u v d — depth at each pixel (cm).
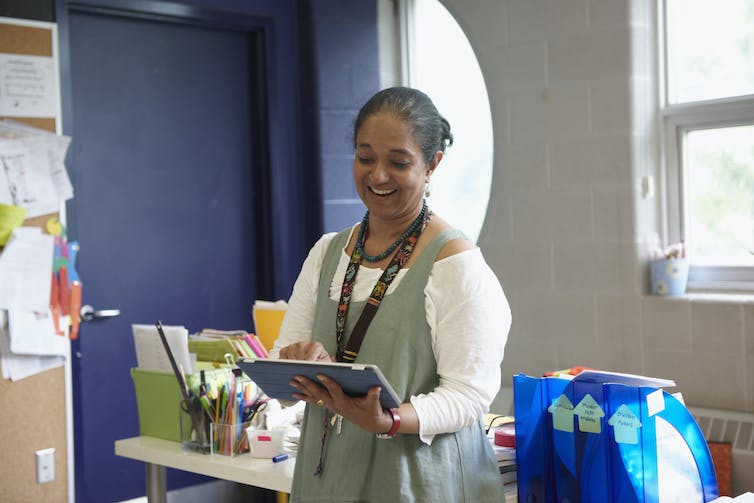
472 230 408
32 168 355
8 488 348
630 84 347
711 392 329
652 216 354
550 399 192
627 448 179
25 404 352
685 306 334
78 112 379
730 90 340
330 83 440
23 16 353
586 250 362
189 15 403
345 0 443
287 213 441
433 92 429
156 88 404
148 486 251
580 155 362
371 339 156
